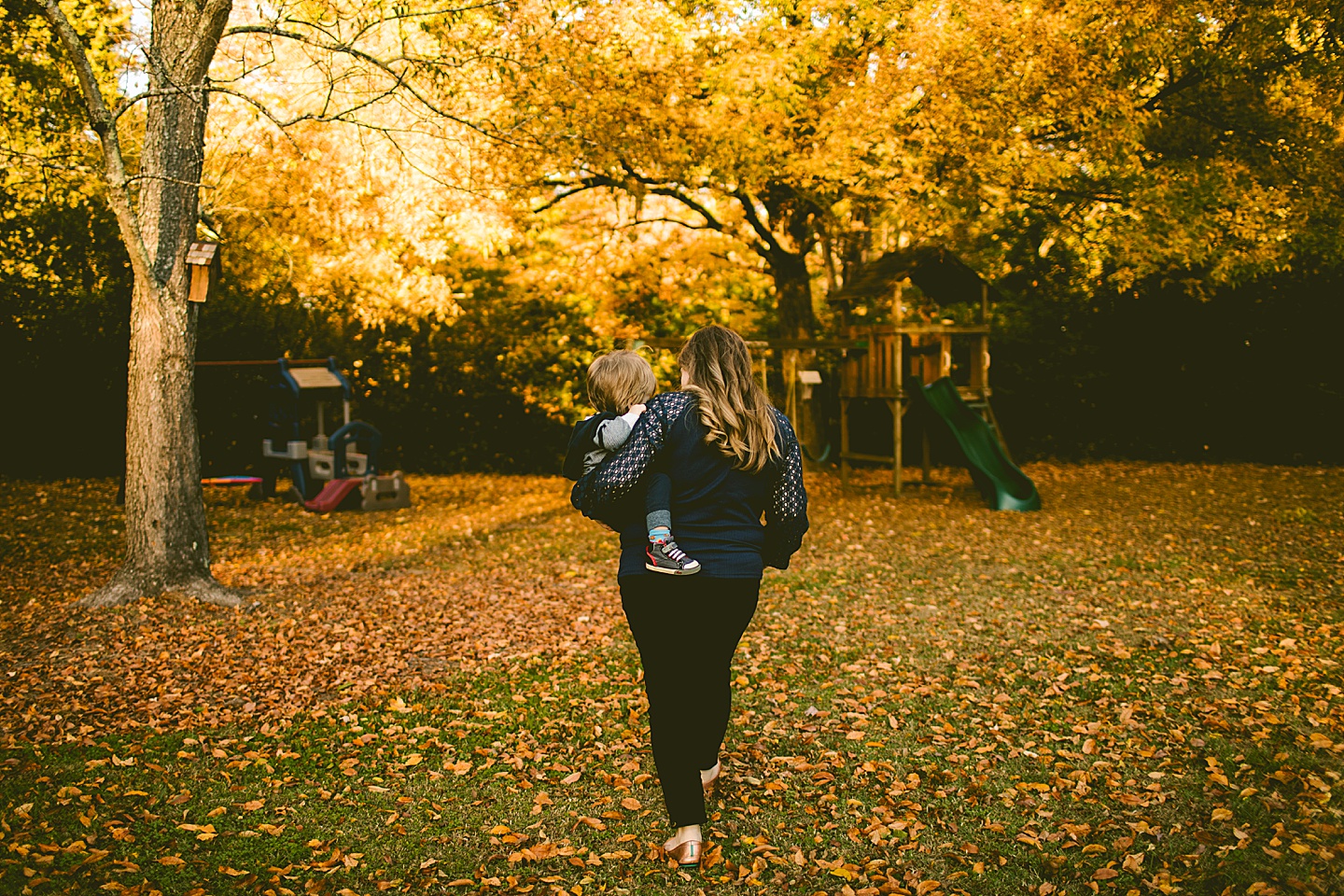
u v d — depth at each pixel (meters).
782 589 6.89
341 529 10.14
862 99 10.02
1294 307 15.14
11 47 9.64
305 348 15.03
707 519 2.85
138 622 5.92
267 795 3.53
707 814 3.37
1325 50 9.77
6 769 3.72
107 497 12.02
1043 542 8.63
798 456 3.04
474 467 15.89
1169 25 9.37
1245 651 5.15
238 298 14.21
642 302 16.80
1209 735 3.99
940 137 9.84
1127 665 4.98
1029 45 9.09
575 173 12.53
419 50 9.48
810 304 14.92
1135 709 4.32
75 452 14.14
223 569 7.73
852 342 12.60
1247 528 9.09
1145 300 15.71
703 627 2.86
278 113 10.22
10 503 11.45
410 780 3.68
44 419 13.94
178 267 6.47
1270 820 3.26
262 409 14.24
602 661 5.18
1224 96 10.19
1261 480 13.03
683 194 13.80
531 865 3.04
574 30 9.16
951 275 12.80
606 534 9.48
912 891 2.87
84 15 9.80
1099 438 16.55
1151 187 10.54
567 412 15.87
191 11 6.33
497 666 5.10
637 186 11.19
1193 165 10.42
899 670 4.98
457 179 9.75
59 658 5.21
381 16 7.75
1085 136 9.95
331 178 10.92
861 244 15.00
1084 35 9.29
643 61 9.82
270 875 2.95
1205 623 5.76
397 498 11.74
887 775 3.69
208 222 9.48
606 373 3.15
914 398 12.23
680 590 2.81
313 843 3.16
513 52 8.92
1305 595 6.38
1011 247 16.19
